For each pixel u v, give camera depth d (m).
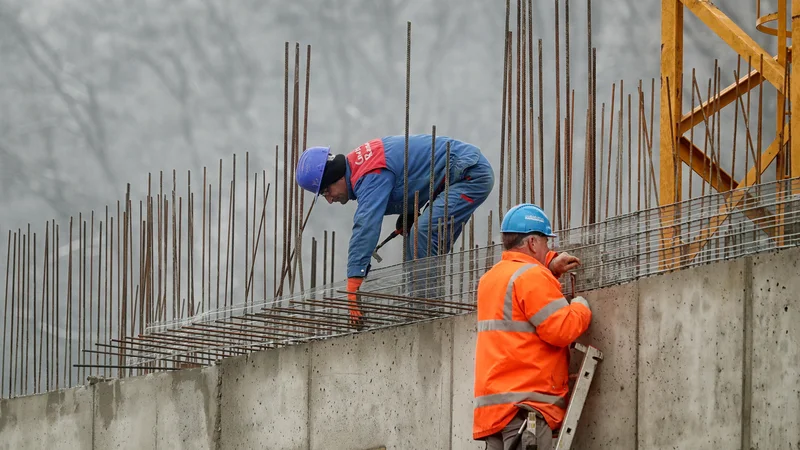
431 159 27.33
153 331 32.78
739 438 20.17
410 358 27.05
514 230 22.67
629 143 28.45
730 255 21.72
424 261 26.84
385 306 27.38
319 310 28.95
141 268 37.34
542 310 21.44
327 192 29.61
